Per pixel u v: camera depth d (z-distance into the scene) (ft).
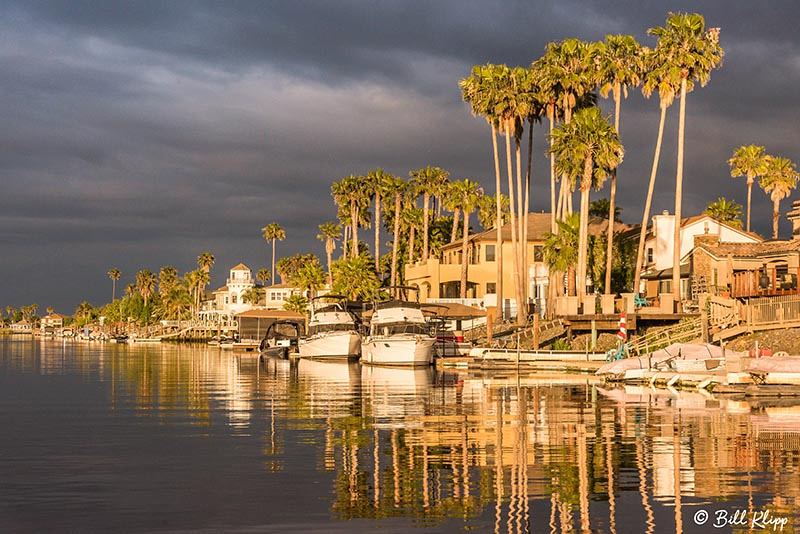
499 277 288.92
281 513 55.26
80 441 85.40
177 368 241.55
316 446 80.59
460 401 124.06
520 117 278.87
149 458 75.00
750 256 225.56
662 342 192.13
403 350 232.73
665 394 134.00
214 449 79.51
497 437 85.25
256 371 222.07
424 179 410.52
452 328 315.17
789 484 62.18
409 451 77.10
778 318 173.06
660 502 57.26
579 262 236.63
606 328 213.87
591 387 150.41
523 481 63.72
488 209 443.32
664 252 289.53
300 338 310.24
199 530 51.75
